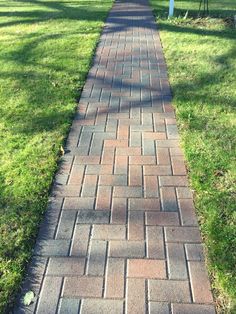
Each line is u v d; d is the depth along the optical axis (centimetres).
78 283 277
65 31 822
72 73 605
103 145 424
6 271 283
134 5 1059
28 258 295
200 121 462
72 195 355
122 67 629
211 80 568
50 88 554
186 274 281
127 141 430
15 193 355
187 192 355
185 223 323
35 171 382
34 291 272
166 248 301
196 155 400
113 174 379
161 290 270
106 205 343
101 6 1066
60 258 295
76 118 478
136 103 511
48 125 459
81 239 310
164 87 554
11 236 311
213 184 362
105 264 290
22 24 897
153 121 468
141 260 292
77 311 259
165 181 369
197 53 673
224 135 433
